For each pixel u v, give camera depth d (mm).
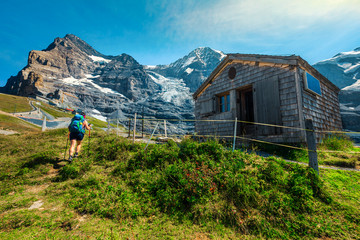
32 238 2551
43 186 4504
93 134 10688
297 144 8281
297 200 3746
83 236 2656
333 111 12289
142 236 2734
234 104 11812
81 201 3646
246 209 3480
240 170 4516
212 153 5359
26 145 8062
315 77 10484
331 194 4156
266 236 2996
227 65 12633
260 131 10039
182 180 3934
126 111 187125
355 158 6617
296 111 8547
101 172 5199
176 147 6078
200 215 3303
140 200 3729
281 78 9367
